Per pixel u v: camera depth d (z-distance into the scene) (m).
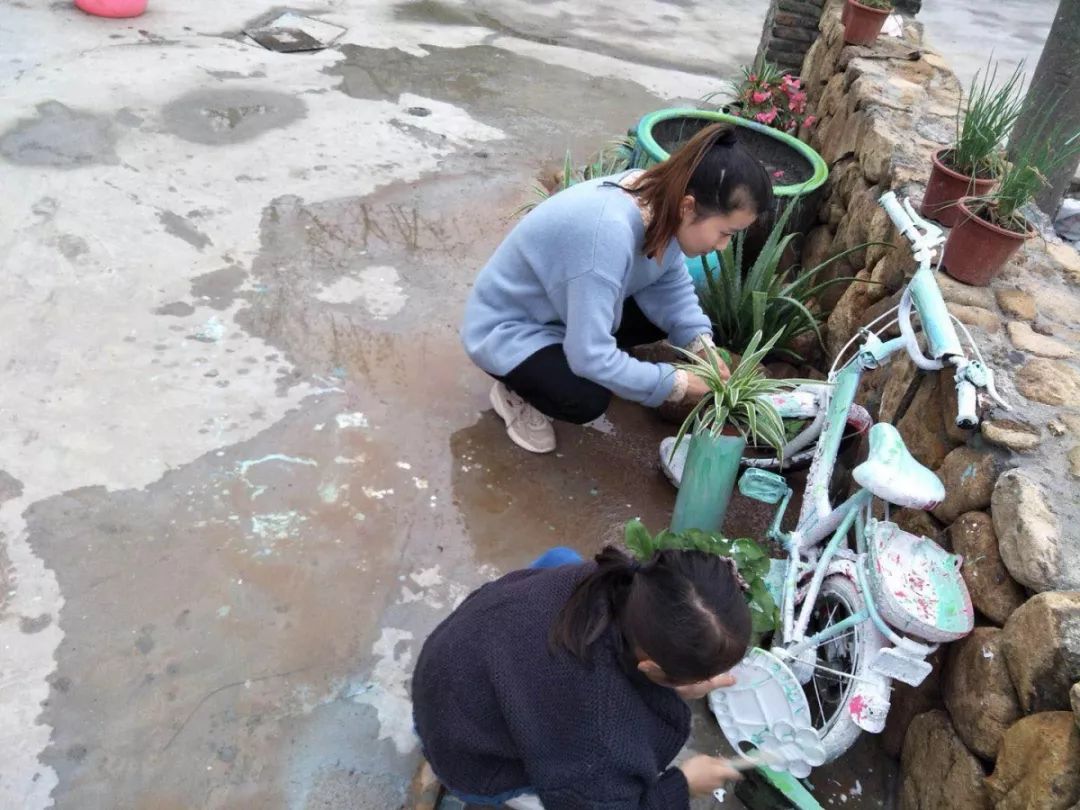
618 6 7.12
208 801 1.82
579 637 1.34
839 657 2.11
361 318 3.22
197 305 3.13
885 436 1.96
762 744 1.92
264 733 1.95
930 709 1.98
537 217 2.35
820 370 3.17
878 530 1.93
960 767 1.78
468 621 1.48
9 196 3.48
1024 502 1.78
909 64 4.05
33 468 2.44
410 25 5.89
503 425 2.87
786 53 5.21
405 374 3.01
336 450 2.67
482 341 2.56
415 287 3.43
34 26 4.83
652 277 2.45
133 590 2.19
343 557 2.36
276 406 2.79
